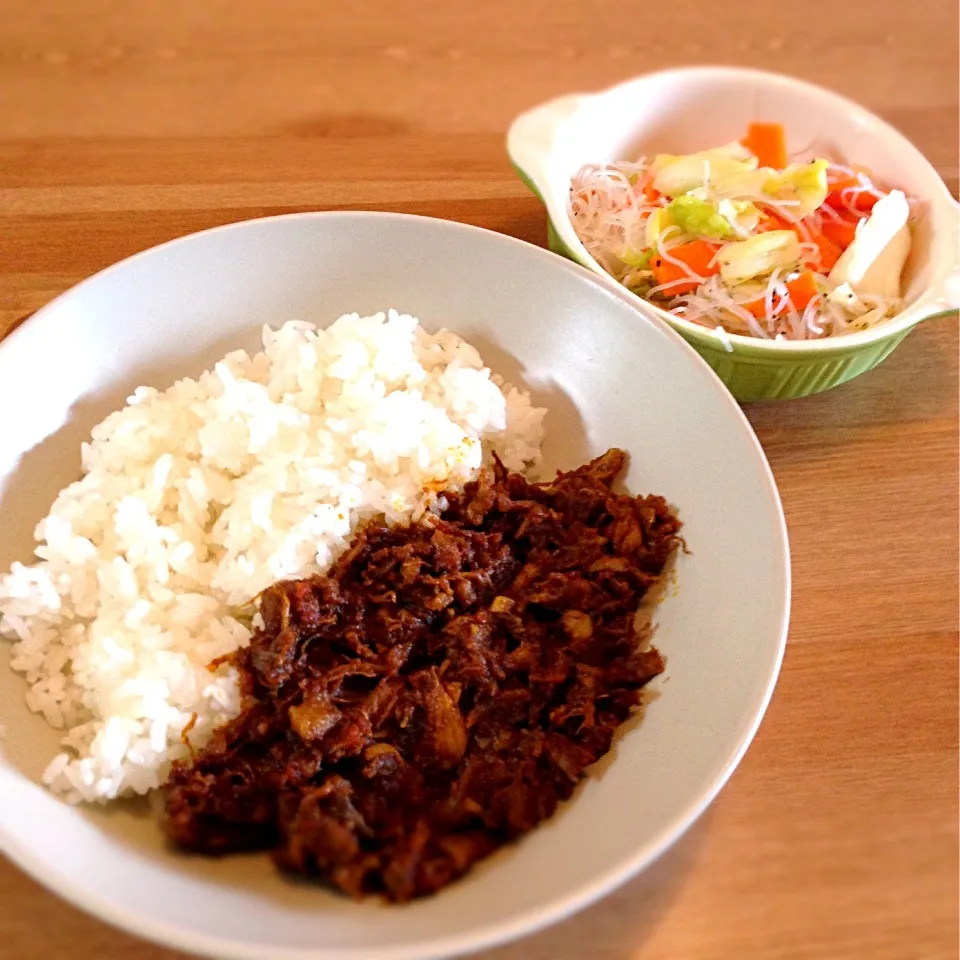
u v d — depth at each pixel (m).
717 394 0.41
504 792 0.36
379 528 0.42
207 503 0.42
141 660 0.38
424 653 0.39
